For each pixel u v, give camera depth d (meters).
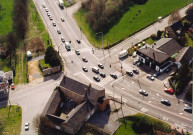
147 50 134.12
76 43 156.75
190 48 137.50
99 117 107.25
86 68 135.75
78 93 109.12
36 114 110.56
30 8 193.75
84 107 104.50
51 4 199.38
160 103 112.31
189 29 160.12
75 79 113.31
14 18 179.00
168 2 193.88
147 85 122.69
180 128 99.38
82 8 191.62
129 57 143.25
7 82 125.19
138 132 101.88
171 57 134.12
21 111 112.44
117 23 174.38
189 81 121.81
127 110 109.50
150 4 192.75
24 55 148.25
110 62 139.88
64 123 97.81
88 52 148.75
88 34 165.25
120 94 118.38
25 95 121.00
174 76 124.06
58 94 113.31
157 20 174.62
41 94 121.12
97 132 101.38
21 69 137.88
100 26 168.88
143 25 170.38
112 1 192.62
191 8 174.25
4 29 171.75
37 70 135.88
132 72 130.88
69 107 112.94
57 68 133.38
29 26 173.62
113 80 126.94
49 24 175.25
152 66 132.50
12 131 103.44
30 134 101.94
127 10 187.25
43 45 154.88
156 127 101.31
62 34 165.00
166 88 118.94
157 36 157.50
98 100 108.25
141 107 110.62
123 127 103.19
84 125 103.69
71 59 143.00
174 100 113.38
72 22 177.50
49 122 101.94
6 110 113.12
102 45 154.25
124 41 157.38
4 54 148.00
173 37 153.75
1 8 197.50
